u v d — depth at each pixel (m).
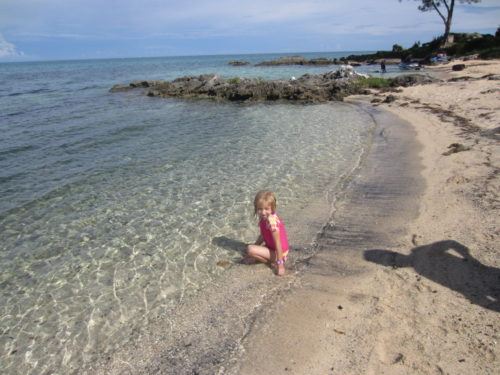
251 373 4.39
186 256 7.30
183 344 5.05
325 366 4.34
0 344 5.34
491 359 4.16
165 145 15.80
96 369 4.81
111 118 22.83
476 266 5.82
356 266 6.41
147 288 6.39
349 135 15.88
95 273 6.93
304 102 28.56
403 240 6.99
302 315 5.30
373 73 46.62
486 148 11.62
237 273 6.62
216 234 8.09
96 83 53.34
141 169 12.66
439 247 6.49
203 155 13.98
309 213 8.80
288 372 4.33
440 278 5.70
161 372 4.62
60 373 4.80
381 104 23.55
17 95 38.56
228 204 9.54
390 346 4.52
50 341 5.36
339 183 10.54
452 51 57.59
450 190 8.87
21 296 6.39
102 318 5.75
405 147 13.22
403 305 5.22
